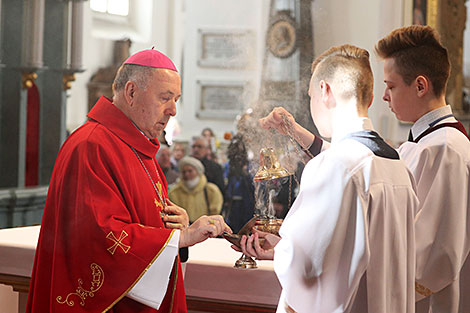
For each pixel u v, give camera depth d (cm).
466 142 200
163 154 911
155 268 178
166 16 1193
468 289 213
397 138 990
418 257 192
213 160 826
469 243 200
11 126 830
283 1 1106
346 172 155
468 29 1095
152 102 193
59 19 866
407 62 201
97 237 177
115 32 1084
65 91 883
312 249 153
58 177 188
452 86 1074
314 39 1085
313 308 157
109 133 193
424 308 205
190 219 701
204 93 1205
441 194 194
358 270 154
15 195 786
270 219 196
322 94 171
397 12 1041
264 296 200
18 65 820
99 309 176
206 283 208
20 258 229
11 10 816
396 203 164
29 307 194
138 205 191
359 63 169
